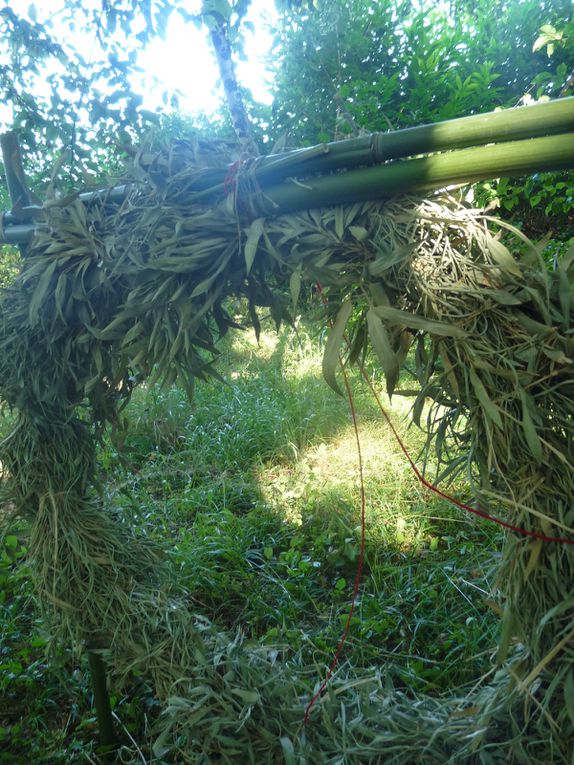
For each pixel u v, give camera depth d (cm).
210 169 98
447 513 262
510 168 80
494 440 88
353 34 364
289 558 241
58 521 133
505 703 97
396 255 85
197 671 126
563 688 91
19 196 128
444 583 219
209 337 110
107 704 159
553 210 293
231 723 117
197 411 387
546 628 90
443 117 325
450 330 82
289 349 481
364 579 234
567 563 87
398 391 97
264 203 94
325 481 293
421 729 112
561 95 222
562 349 80
